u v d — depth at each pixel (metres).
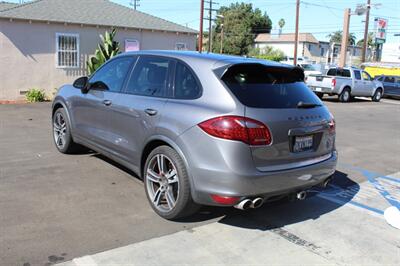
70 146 6.73
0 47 15.25
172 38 20.27
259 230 4.32
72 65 17.23
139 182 5.58
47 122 10.36
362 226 4.59
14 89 15.83
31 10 16.33
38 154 6.87
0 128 9.30
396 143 9.89
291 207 5.06
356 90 22.55
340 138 10.27
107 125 5.43
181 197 4.13
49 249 3.67
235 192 3.81
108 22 17.98
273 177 3.94
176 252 3.74
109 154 5.48
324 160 4.54
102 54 16.69
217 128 3.82
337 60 76.50
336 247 4.04
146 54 5.15
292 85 4.52
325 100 22.56
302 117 4.22
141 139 4.71
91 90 5.90
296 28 35.88
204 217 4.57
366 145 9.46
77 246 3.75
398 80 25.52
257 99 4.04
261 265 3.60
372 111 17.66
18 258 3.49
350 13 36.97
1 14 15.11
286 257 3.77
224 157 3.79
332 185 6.13
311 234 4.30
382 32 51.09
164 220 4.42
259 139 3.86
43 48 16.30
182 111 4.18
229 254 3.77
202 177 3.93
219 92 4.02
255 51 69.56
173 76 4.57
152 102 4.61
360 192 5.85
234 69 4.15
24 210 4.48
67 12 17.39
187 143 4.04
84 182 5.50
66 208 4.60
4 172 5.80
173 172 4.28
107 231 4.09
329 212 4.97
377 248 4.06
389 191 5.96
